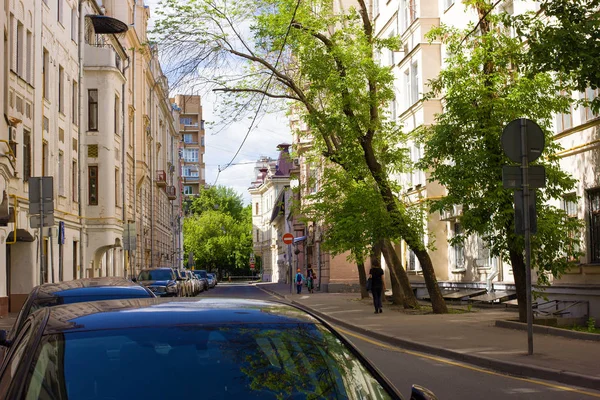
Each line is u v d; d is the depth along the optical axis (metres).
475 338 16.25
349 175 26.64
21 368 3.40
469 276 30.50
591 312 20.23
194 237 116.00
